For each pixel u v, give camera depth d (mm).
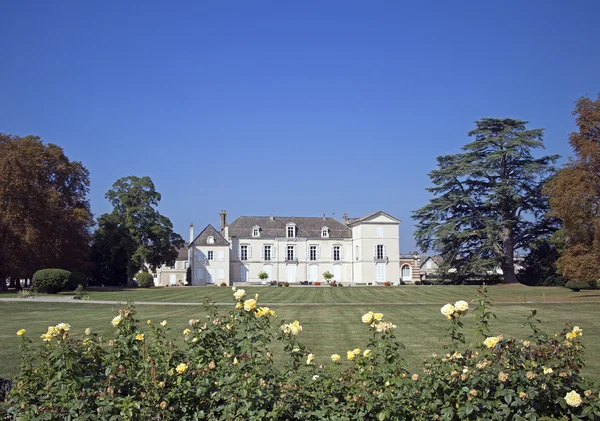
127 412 5473
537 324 19500
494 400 5441
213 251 70188
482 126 55406
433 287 50562
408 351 13578
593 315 22734
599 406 5301
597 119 34281
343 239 74000
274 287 52688
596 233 32969
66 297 36438
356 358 6500
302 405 5797
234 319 6871
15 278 48531
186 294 43656
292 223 73438
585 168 34250
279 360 12125
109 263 63562
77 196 53469
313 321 20938
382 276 70312
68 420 5629
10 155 43656
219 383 5859
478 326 6387
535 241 52625
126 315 6926
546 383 5504
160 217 62156
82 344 6699
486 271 53844
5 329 18812
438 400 5574
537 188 53125
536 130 53531
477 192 55938
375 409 5645
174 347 7008
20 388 6215
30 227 42812
